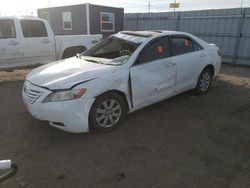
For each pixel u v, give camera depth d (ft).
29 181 8.70
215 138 12.03
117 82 12.17
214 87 21.38
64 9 56.29
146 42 14.10
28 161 9.90
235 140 11.88
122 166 9.66
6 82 22.50
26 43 22.71
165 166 9.68
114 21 57.11
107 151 10.71
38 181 8.71
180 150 10.87
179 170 9.44
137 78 13.05
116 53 14.89
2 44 21.40
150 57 13.97
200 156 10.41
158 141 11.64
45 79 11.81
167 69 14.73
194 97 18.28
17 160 9.95
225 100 17.81
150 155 10.44
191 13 40.27
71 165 9.68
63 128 11.17
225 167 9.65
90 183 8.66
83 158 10.17
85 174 9.14
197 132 12.66
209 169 9.51
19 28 22.24
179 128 13.07
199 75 17.75
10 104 16.51
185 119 14.25
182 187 8.50
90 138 11.80
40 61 24.17
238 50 35.73
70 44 25.71
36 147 10.97
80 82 11.14
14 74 25.80
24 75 25.43
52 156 10.28
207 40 39.29
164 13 44.19
